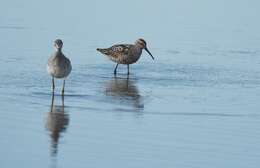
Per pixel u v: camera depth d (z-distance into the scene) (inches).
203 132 621.9
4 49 1003.9
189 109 705.6
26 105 701.3
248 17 1382.9
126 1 1466.5
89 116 667.4
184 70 919.0
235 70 919.7
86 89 790.5
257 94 780.0
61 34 1144.2
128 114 679.7
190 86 820.0
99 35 1146.0
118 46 921.5
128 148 570.9
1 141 579.5
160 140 594.9
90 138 595.8
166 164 533.3
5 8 1369.3
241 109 709.3
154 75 889.5
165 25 1256.2
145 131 621.0
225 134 616.4
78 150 561.9
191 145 582.9
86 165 526.3
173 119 665.0
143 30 1199.6
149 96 763.4
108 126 634.2
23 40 1080.8
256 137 608.7
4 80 812.0
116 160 539.8
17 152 552.1
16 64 905.5
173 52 1042.7
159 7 1422.2
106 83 832.3
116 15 1323.8
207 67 939.3
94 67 931.3
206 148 575.5
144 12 1363.2
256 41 1144.8
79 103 719.7
